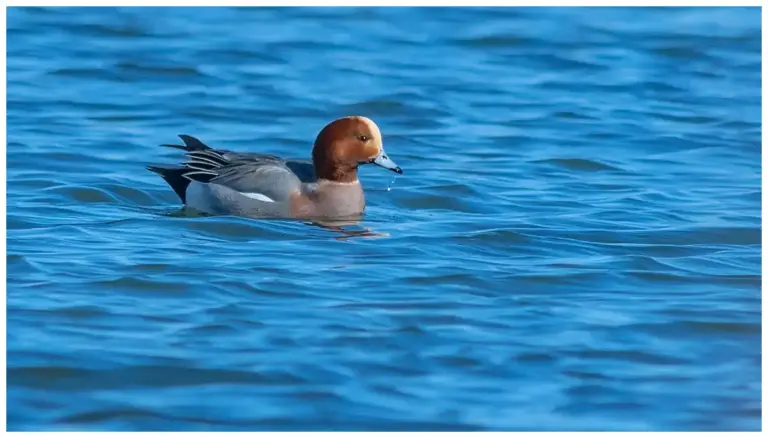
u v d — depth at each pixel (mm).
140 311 11797
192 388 10203
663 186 18328
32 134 21156
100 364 10578
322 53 28312
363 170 19156
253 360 10695
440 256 13938
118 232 14859
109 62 27016
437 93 25141
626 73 27141
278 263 13508
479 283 12852
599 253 14203
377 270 13273
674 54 28719
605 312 11992
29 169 18672
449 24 31203
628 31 30609
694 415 9867
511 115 23594
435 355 10859
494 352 10969
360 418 9758
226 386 10242
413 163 19828
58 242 14234
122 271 13031
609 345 11156
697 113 23906
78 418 9727
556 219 16062
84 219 15586
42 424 9625
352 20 31469
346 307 12000
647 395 10188
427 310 11938
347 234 15109
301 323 11531
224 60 27531
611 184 18438
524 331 11453
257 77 26203
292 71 26750
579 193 17797
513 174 19094
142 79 25875
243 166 16703
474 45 29328
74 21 30250
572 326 11602
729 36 30141
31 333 11180
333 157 16500
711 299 12430
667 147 21297
